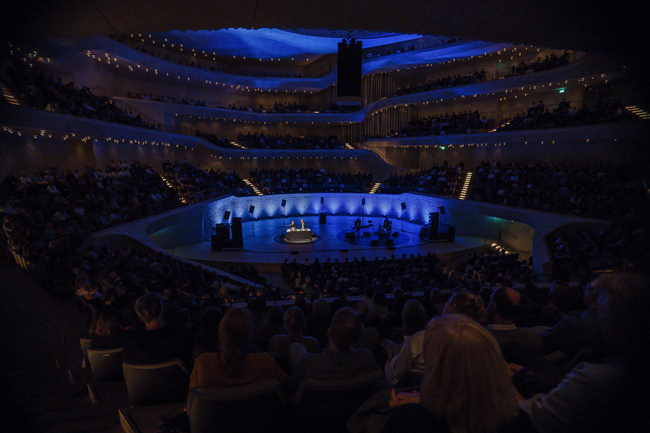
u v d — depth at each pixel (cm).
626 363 149
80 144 2170
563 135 2256
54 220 1364
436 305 583
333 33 3166
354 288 1370
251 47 3412
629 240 1134
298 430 247
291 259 2284
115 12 757
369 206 3672
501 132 2686
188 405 232
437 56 3269
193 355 345
